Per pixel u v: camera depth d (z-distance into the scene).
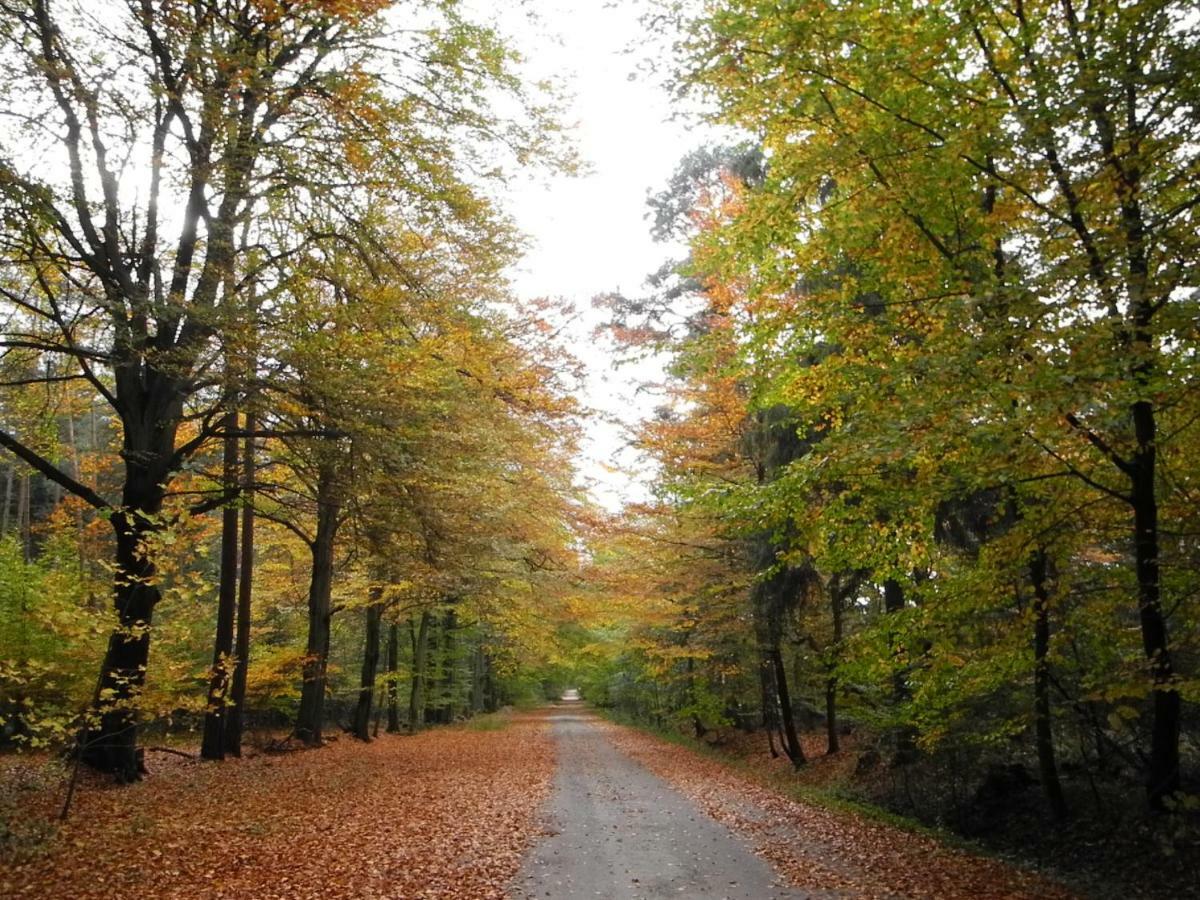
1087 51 6.84
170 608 19.06
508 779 16.77
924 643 10.05
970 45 8.07
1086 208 7.08
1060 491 8.80
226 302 11.13
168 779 13.62
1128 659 8.90
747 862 9.00
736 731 27.19
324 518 20.45
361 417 11.73
